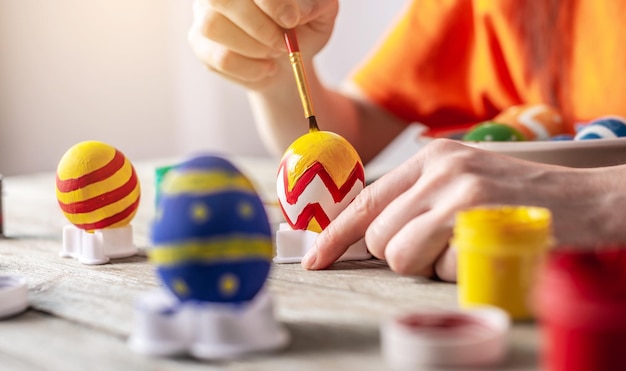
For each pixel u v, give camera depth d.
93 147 0.62
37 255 0.64
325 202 0.58
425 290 0.51
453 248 0.51
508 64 1.00
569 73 0.94
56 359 0.44
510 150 0.64
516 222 0.46
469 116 1.07
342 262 0.58
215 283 0.43
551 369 0.39
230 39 0.73
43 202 0.94
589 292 0.38
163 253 0.44
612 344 0.37
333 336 0.45
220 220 0.43
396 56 1.08
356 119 1.05
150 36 2.04
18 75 1.81
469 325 0.42
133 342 0.44
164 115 2.09
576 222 0.51
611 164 0.64
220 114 2.02
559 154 0.64
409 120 1.09
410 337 0.41
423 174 0.54
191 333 0.43
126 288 0.54
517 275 0.45
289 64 0.86
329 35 0.85
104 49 1.96
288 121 0.91
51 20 1.86
